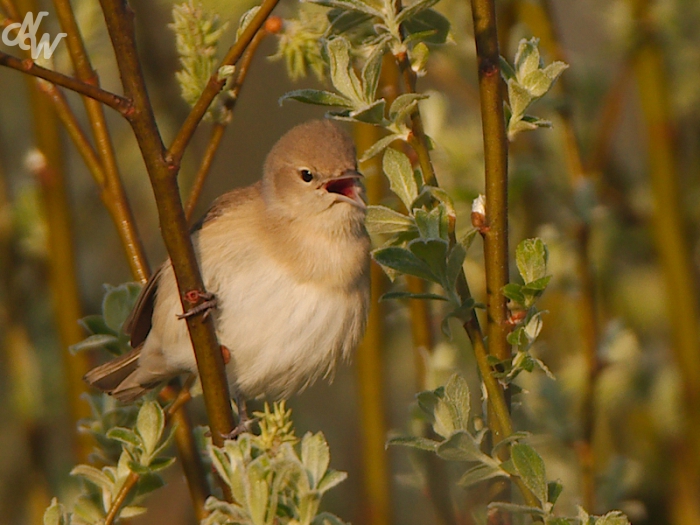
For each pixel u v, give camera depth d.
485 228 5.86
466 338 9.84
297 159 8.81
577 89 11.20
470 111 11.48
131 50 5.83
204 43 8.06
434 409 5.98
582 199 9.44
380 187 9.75
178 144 5.98
